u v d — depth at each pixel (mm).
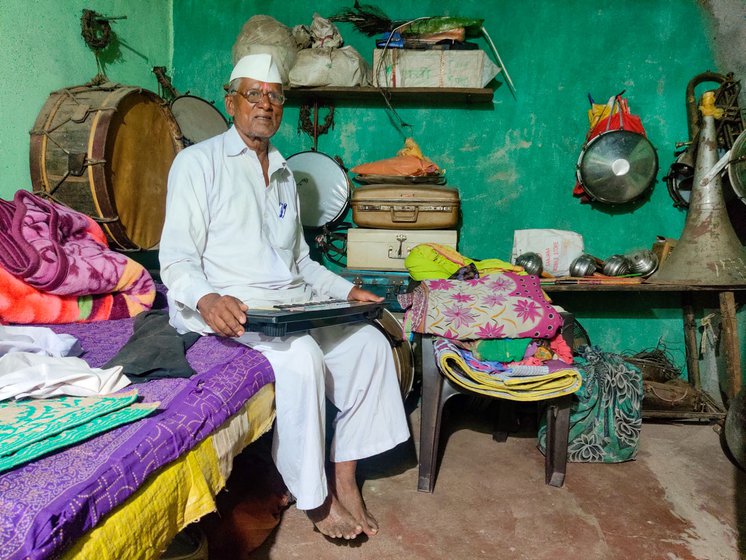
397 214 3264
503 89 3574
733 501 2238
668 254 3262
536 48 3521
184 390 1444
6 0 2488
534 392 2197
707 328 3332
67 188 2605
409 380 2975
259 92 1967
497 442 2797
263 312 1681
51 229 2166
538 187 3607
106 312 2320
